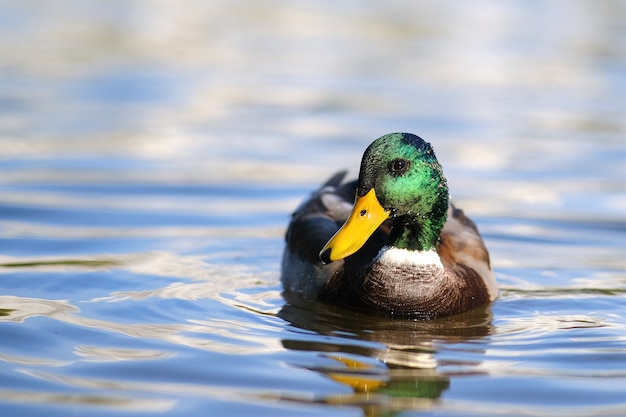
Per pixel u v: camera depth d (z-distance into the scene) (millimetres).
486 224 13781
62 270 11133
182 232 13031
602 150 17734
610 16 31438
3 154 16438
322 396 7738
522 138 18453
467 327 9820
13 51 24484
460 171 16406
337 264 10711
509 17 30922
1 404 7395
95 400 7512
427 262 10211
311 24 29531
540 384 8078
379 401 7680
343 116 19734
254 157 16891
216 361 8422
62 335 8961
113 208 13938
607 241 13078
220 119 19266
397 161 9797
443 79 23156
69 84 21500
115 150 16984
